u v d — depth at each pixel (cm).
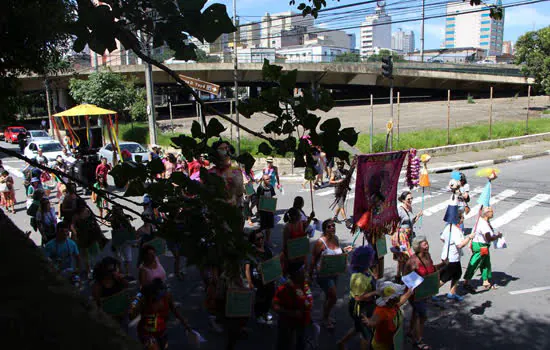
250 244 253
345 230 1320
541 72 4269
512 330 735
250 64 4694
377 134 3002
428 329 746
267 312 759
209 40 226
